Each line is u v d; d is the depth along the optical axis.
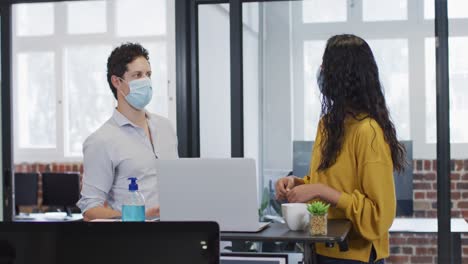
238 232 1.79
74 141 7.12
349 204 1.83
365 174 1.85
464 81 3.63
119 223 1.32
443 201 3.60
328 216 1.98
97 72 7.05
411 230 3.78
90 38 6.96
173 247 1.30
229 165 1.79
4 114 4.10
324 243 1.81
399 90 3.84
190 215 1.84
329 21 3.91
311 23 3.91
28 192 6.52
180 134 3.83
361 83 1.91
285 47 3.90
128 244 1.31
